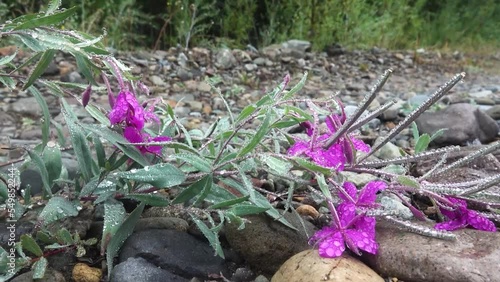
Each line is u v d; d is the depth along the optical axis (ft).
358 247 0.69
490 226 0.73
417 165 1.02
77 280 0.72
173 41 2.70
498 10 4.37
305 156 0.74
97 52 0.70
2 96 1.62
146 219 0.81
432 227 0.76
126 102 0.69
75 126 0.76
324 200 0.76
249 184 0.68
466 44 3.99
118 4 2.71
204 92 1.91
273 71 2.34
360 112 0.68
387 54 3.02
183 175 0.71
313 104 0.74
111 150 1.14
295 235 0.77
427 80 2.57
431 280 0.66
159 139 0.75
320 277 0.64
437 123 1.36
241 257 0.78
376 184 0.70
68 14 0.66
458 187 0.73
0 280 0.68
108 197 0.75
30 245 0.70
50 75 1.83
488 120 1.37
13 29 0.65
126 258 0.74
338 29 3.04
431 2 4.18
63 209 0.71
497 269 0.64
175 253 0.74
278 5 3.02
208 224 0.81
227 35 2.91
